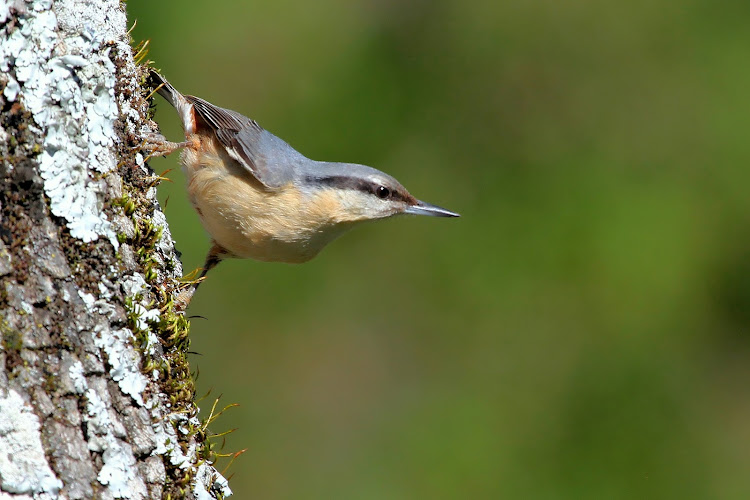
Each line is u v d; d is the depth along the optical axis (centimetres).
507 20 1387
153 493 470
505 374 1196
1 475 409
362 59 1323
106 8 504
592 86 1361
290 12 1312
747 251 1248
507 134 1329
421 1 1409
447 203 1283
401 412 1186
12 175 431
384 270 1265
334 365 1205
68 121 456
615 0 1398
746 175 1280
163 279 520
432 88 1338
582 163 1305
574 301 1228
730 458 1147
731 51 1362
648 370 1191
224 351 1188
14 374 419
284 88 1275
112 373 458
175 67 1221
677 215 1255
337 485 1118
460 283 1255
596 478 1133
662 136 1321
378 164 1281
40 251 437
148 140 540
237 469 1130
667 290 1220
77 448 432
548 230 1263
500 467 1125
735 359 1217
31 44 442
